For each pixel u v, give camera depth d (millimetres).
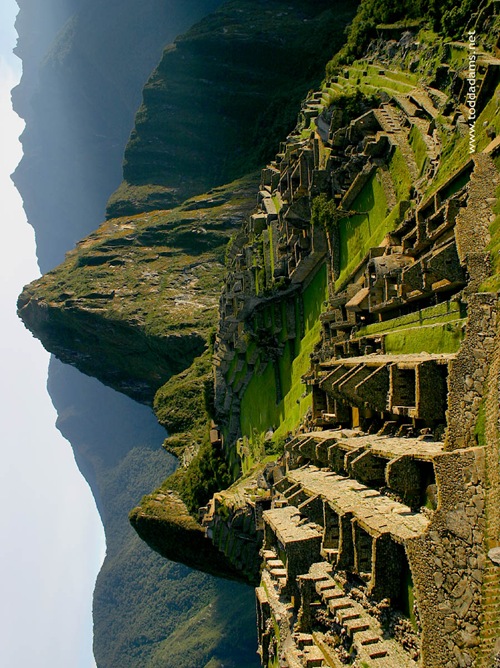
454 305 37344
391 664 28641
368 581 32000
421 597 27547
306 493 41844
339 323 57312
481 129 43938
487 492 25984
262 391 91438
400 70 73000
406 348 41219
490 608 25312
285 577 42625
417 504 30703
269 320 86000
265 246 81688
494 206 35469
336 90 88750
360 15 92875
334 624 34250
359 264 57750
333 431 47406
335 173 64438
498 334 27172
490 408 26938
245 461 99938
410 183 53625
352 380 39875
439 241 41344
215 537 87188
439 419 32312
